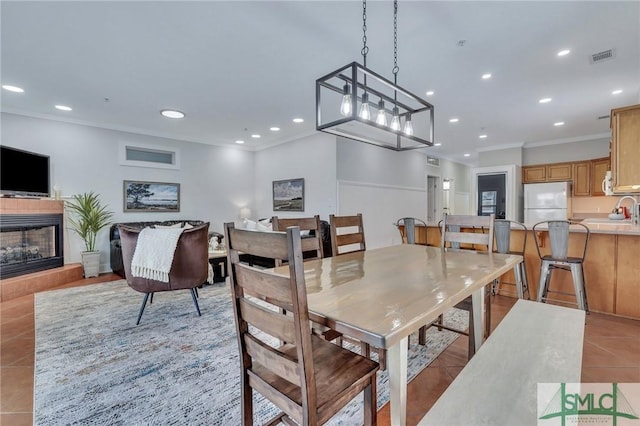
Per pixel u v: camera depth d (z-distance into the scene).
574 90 3.65
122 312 3.14
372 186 6.27
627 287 2.94
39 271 4.18
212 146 6.58
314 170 5.85
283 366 1.04
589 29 2.42
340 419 1.58
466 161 9.48
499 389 1.14
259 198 7.14
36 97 3.90
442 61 2.94
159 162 5.88
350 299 1.24
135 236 2.89
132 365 2.11
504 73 3.19
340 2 2.12
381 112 2.14
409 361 2.13
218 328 2.74
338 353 1.33
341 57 2.89
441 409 1.04
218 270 4.47
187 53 2.82
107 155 5.24
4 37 2.54
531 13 2.22
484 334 2.37
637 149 2.98
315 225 2.34
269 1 2.12
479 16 2.25
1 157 3.89
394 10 2.13
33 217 4.15
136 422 1.56
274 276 0.99
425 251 2.48
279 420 1.36
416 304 1.18
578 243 3.21
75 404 1.70
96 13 2.25
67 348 2.35
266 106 4.29
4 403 1.71
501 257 2.17
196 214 6.33
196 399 1.74
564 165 6.09
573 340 1.50
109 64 3.03
